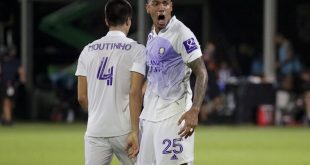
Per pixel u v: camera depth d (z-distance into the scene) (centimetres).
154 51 2305
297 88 7338
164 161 2297
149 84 2338
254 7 9075
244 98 7238
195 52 2252
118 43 2289
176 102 2300
